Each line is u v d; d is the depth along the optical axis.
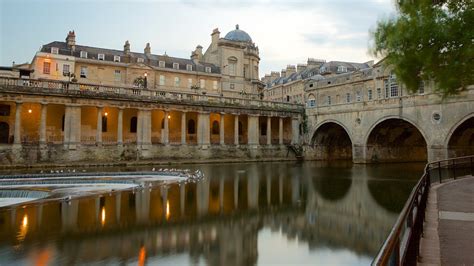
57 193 20.22
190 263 10.07
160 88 60.31
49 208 16.36
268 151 55.19
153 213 15.88
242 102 53.81
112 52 57.78
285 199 20.09
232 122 60.22
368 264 10.19
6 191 20.55
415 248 6.00
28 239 11.80
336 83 57.28
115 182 25.16
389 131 49.38
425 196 11.59
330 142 60.50
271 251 11.27
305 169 39.22
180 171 33.84
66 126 40.25
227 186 24.69
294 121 59.16
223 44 69.69
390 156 51.19
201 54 72.56
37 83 38.84
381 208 17.72
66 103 40.34
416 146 54.47
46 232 12.64
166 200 18.91
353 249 11.52
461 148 39.81
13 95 37.38
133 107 44.62
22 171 33.09
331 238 12.70
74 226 13.47
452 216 11.02
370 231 13.60
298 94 80.06
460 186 18.00
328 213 16.69
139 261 10.11
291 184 26.20
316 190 23.31
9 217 14.62
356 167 42.19
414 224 7.32
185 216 15.60
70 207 16.64
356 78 53.31
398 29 9.11
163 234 12.84
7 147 36.66
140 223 14.20
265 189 23.64
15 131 37.41
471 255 7.39
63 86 40.31
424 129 40.00
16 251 10.65
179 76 62.72
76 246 11.23
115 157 42.75
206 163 48.25
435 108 38.84
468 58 8.33
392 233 4.06
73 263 9.77
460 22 8.33
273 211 17.03
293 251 11.27
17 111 37.56
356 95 53.66
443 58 8.71
